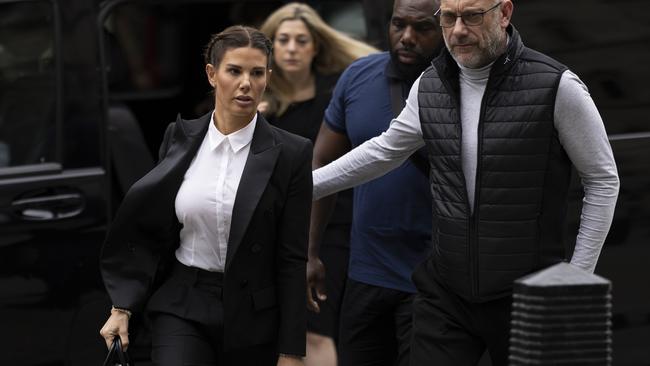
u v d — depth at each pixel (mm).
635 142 13602
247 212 10641
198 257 10867
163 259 11062
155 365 10734
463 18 10281
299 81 14727
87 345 13383
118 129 14211
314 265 13219
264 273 10914
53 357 13289
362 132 12469
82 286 13359
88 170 13430
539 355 8938
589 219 10625
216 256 10805
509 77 10430
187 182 10820
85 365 13383
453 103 10656
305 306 10930
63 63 13406
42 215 13242
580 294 8953
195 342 10750
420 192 12273
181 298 10836
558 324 8938
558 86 10336
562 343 8953
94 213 13414
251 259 10797
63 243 13305
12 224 13148
